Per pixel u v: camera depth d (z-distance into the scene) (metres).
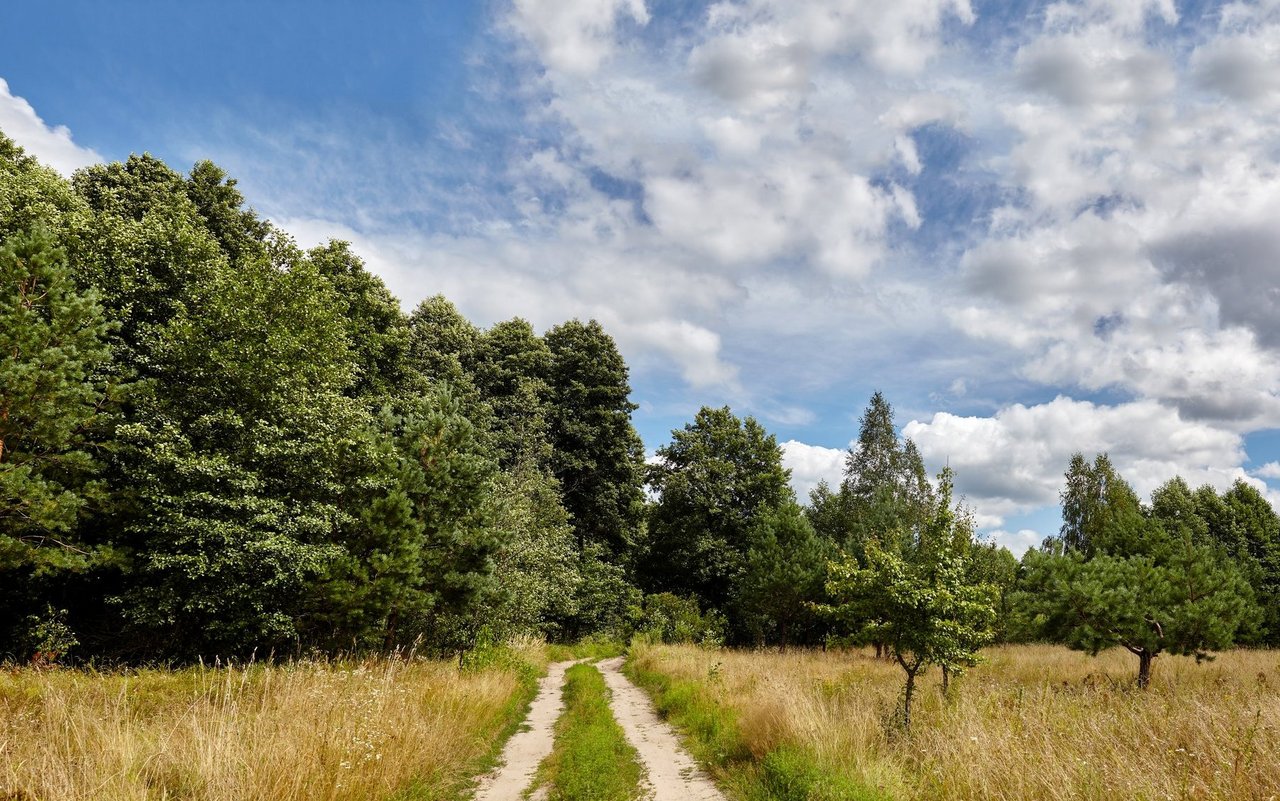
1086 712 8.80
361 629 15.59
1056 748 6.60
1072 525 46.88
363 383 28.00
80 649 15.69
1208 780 5.70
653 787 7.95
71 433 12.65
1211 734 6.76
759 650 29.91
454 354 37.00
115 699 8.32
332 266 27.66
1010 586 25.89
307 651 16.05
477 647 17.97
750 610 32.34
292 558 14.83
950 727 8.06
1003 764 6.21
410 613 16.50
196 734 6.39
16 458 11.91
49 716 6.98
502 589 19.42
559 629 38.81
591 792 7.43
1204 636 13.95
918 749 7.76
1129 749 6.67
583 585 36.84
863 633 9.97
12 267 11.81
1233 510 39.56
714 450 40.50
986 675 16.80
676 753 9.81
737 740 9.28
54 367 11.75
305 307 17.58
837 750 7.54
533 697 16.11
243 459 15.64
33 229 12.38
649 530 42.31
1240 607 14.66
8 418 11.23
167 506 14.33
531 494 30.83
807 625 34.44
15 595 15.13
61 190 18.05
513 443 36.50
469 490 18.09
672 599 33.28
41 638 14.01
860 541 32.25
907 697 9.55
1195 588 15.03
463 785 8.14
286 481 16.47
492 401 38.03
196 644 16.33
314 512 16.02
